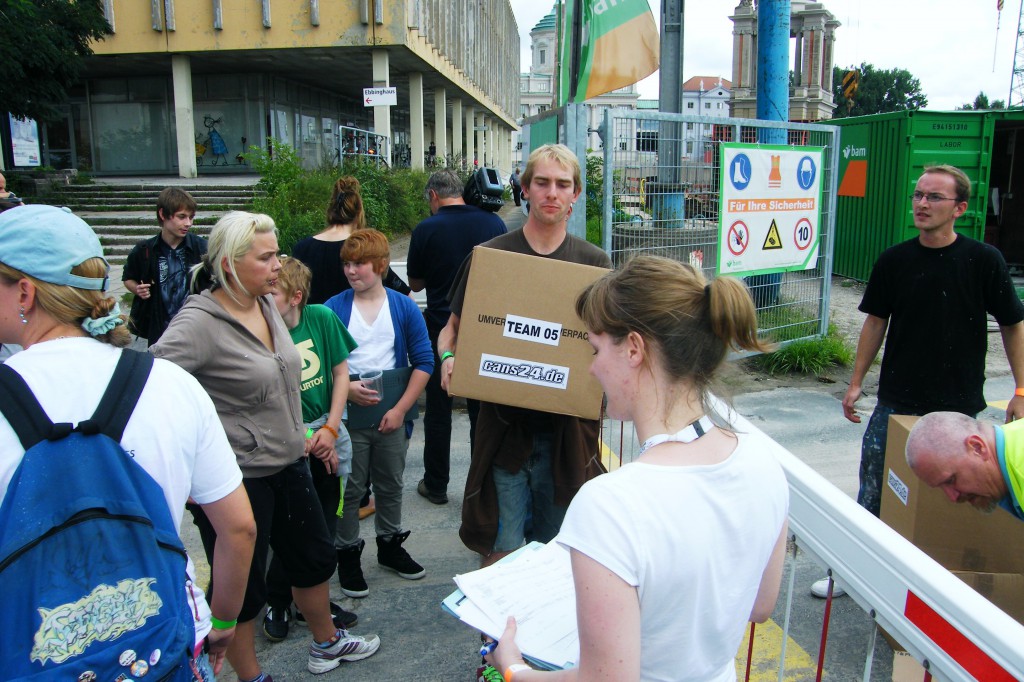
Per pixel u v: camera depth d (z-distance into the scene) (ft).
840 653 9.42
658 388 3.83
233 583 5.48
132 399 4.39
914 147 32.86
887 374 10.81
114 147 73.46
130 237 44.19
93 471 4.09
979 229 33.01
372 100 49.62
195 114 72.59
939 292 10.19
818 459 16.11
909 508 8.76
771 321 22.40
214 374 7.33
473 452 8.80
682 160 18.66
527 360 8.05
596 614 3.34
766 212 20.76
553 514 8.84
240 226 7.34
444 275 13.06
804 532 5.80
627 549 3.36
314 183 42.16
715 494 3.62
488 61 113.29
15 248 4.30
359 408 10.30
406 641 9.75
